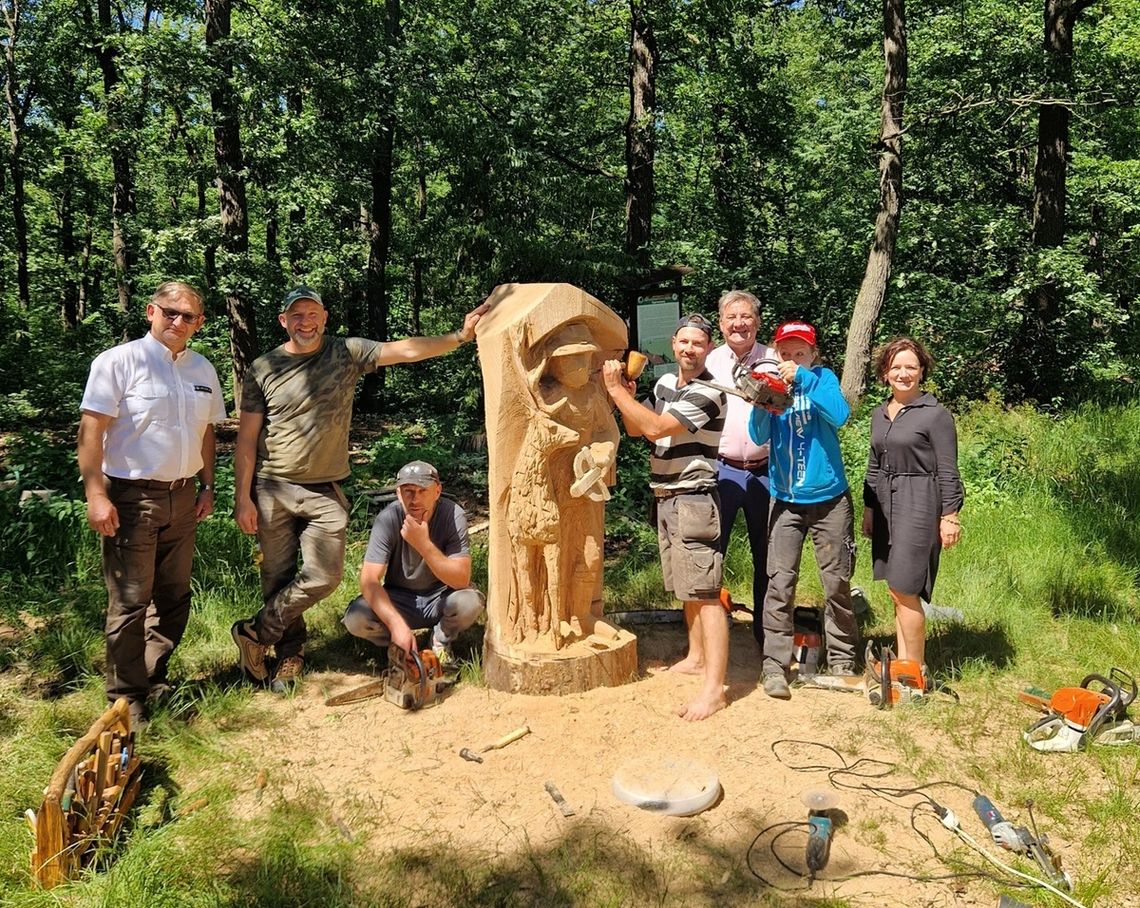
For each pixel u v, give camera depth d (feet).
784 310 45.11
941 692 13.14
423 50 37.93
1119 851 9.33
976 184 48.83
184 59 32.68
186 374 12.26
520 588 13.30
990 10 41.22
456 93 38.47
